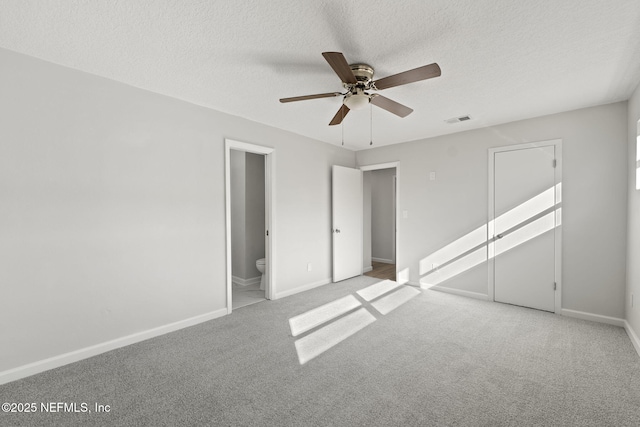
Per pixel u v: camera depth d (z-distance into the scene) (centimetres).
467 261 402
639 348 237
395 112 255
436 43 195
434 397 186
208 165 319
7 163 205
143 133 271
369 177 583
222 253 333
